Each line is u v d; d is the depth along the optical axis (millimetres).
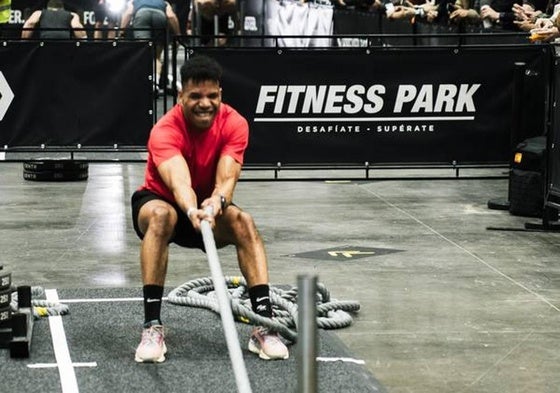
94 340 5672
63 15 17672
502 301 6508
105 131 11125
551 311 6266
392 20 14945
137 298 6594
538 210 9461
